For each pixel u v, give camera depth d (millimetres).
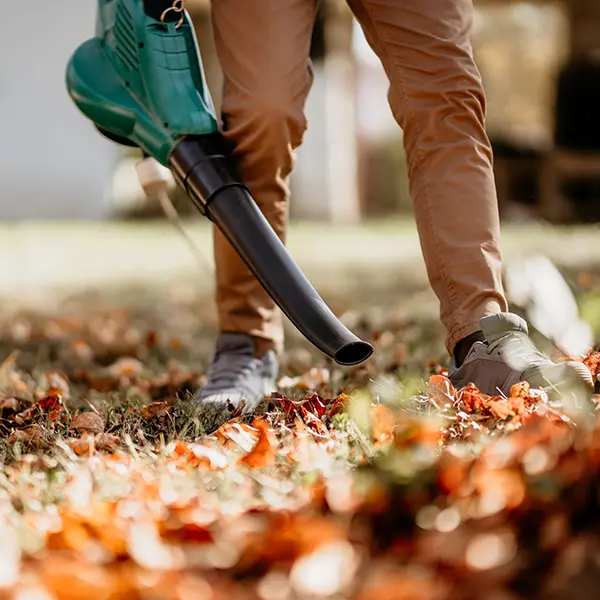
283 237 4414
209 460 3174
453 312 4031
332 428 3611
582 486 2303
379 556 2246
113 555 2316
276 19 4078
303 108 4211
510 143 25906
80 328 9031
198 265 14859
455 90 4039
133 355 7531
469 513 2330
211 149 3994
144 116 4098
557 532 2154
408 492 2414
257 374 4617
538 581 2076
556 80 25062
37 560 2312
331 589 2031
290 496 2725
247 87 4098
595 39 25281
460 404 3629
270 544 2205
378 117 31406
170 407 4219
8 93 20906
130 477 3041
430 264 4094
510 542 2152
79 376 6383
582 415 3133
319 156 24812
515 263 2898
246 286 4605
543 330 2848
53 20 20922
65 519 2506
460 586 2002
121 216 24578
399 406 3766
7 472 3238
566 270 9750
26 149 21125
